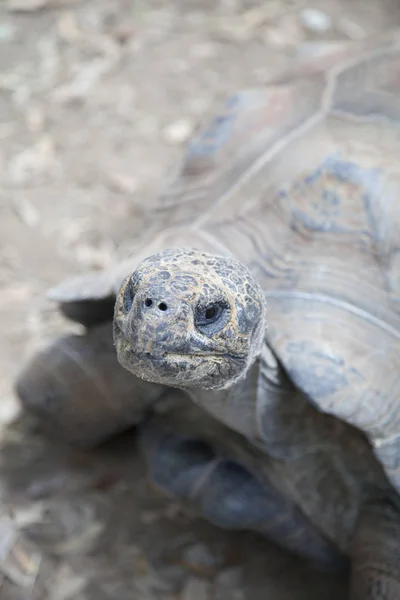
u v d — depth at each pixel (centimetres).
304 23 1416
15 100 1234
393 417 555
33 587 689
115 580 701
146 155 1150
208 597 694
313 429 601
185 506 720
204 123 824
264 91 752
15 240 1013
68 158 1140
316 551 693
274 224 616
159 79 1284
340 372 548
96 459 800
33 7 1408
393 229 601
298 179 625
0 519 736
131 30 1373
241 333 488
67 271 979
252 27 1402
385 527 595
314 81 733
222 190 665
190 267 482
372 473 601
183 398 688
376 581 581
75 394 729
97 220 1048
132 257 658
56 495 767
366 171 617
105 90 1257
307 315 570
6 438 812
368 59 737
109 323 709
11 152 1146
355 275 590
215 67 1314
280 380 575
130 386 704
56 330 910
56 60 1313
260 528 694
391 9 1476
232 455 694
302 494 631
